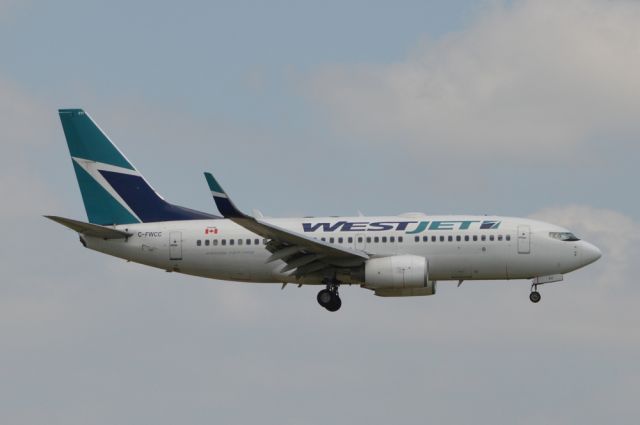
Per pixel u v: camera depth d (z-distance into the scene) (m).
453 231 176.00
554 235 176.00
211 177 156.00
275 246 171.75
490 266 176.12
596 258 176.25
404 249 176.00
